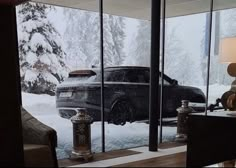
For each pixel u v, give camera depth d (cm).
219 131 258
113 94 489
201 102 565
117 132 482
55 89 448
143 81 520
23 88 422
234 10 555
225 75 559
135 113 511
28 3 420
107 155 363
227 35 555
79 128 337
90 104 468
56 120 446
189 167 249
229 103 389
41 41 437
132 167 253
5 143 260
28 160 259
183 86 540
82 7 460
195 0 533
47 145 271
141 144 435
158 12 374
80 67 466
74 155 339
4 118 268
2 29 279
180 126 439
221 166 242
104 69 475
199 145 253
